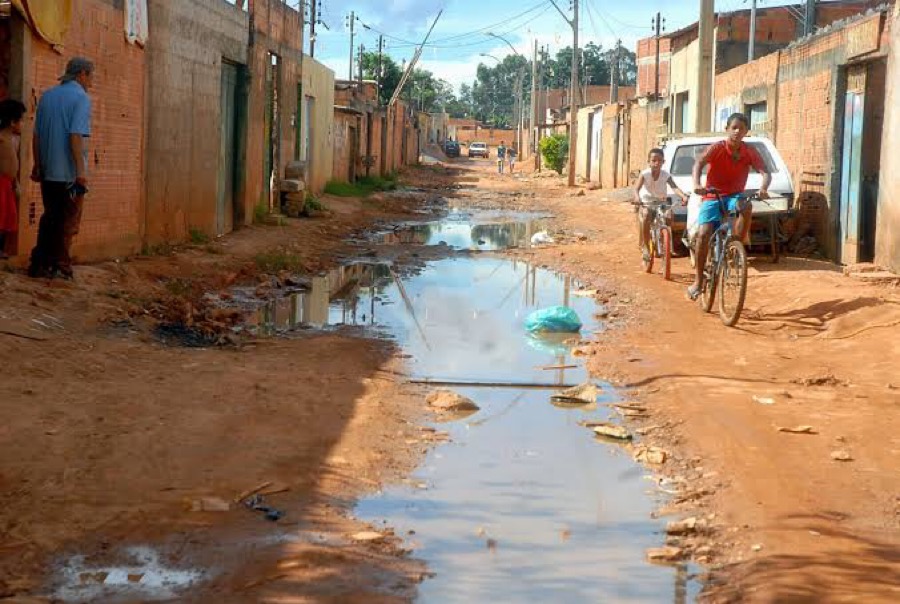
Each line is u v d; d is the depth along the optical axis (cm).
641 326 1073
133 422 634
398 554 462
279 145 2384
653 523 513
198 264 1391
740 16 3406
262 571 432
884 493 548
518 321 1115
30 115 1057
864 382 816
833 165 1609
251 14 2002
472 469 596
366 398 738
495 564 455
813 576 432
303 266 1538
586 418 718
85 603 396
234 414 671
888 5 1394
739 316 1066
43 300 927
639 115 4222
